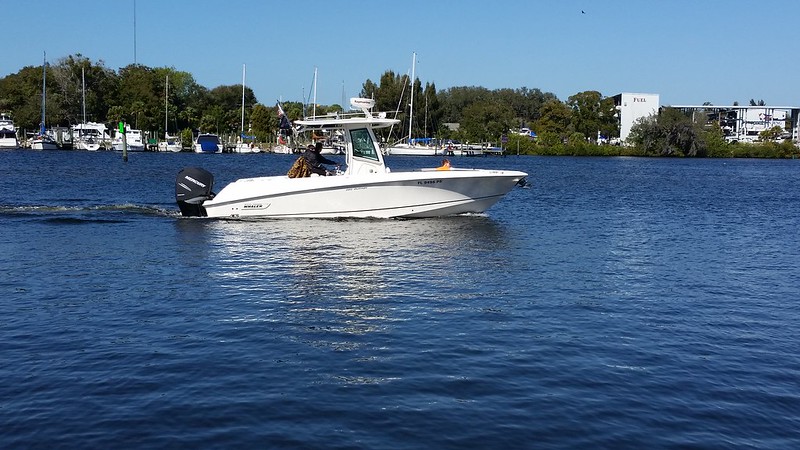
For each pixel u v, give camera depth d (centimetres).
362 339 1062
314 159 2441
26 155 7931
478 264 1662
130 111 11375
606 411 817
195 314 1189
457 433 754
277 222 2298
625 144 13962
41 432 746
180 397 835
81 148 9944
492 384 889
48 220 2322
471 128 13112
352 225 2245
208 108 13000
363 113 2489
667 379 921
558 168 7950
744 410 830
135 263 1628
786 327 1178
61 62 11456
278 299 1297
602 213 2944
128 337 1059
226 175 5109
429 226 2258
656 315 1237
